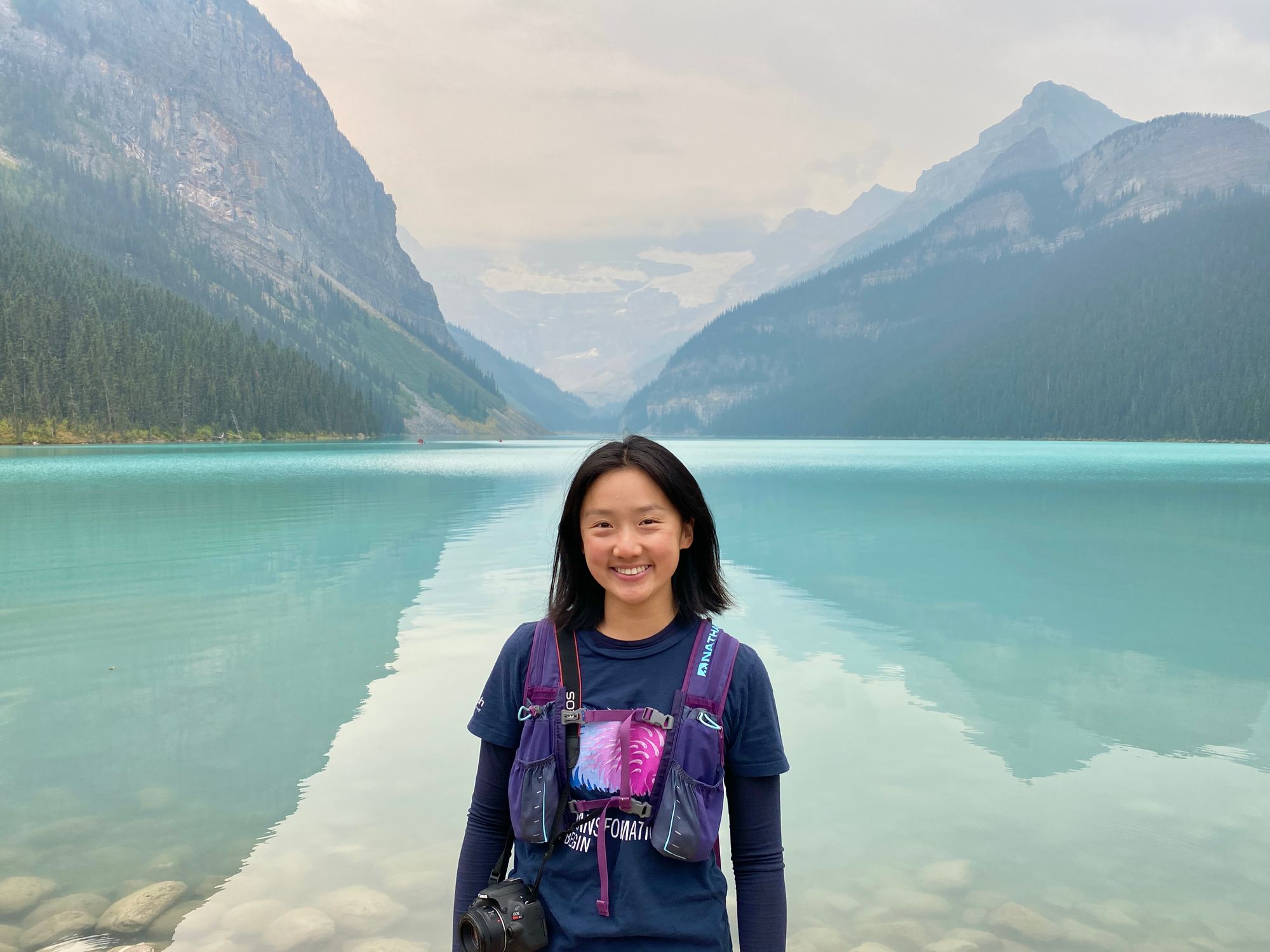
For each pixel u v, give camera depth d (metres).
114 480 34.78
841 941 3.45
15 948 3.30
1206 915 3.67
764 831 1.74
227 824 4.47
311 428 138.62
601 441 1.82
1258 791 5.02
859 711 6.56
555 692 1.75
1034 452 91.38
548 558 14.23
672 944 1.61
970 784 5.11
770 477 41.25
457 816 4.57
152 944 3.33
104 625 9.33
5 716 6.26
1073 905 3.75
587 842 1.65
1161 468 50.62
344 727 5.99
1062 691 7.12
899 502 26.67
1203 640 9.04
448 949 3.32
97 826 4.45
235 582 11.96
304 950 3.30
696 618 1.81
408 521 20.11
